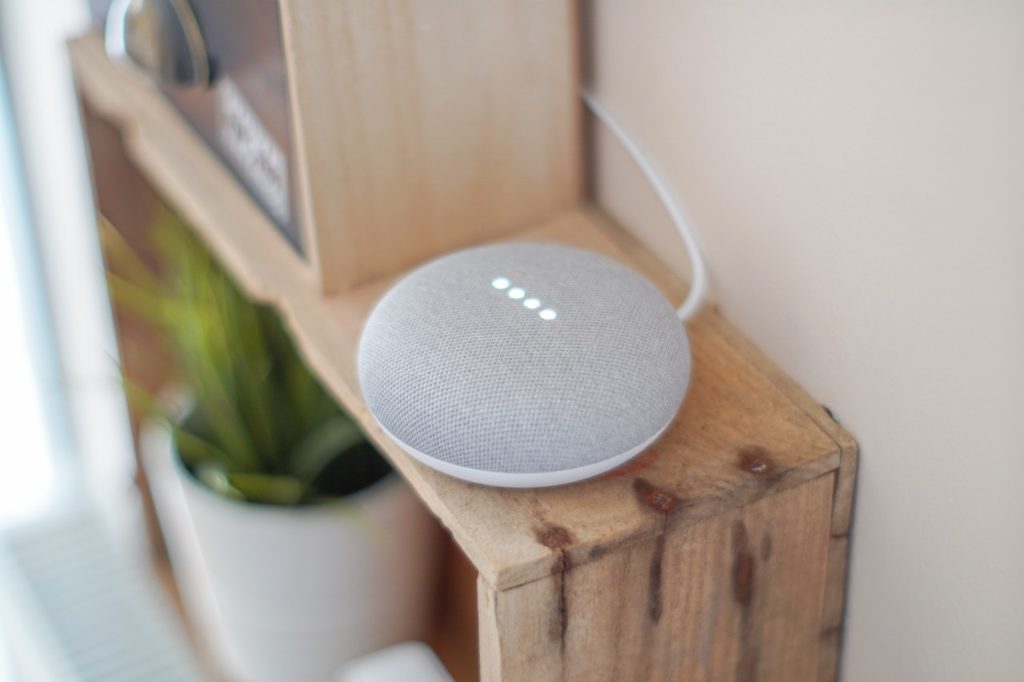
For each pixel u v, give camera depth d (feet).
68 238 3.21
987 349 1.39
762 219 1.69
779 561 1.64
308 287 1.95
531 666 1.49
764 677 1.75
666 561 1.53
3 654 3.29
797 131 1.57
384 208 1.90
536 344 1.45
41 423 3.69
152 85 2.38
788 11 1.53
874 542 1.66
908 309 1.48
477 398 1.42
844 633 1.79
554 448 1.41
